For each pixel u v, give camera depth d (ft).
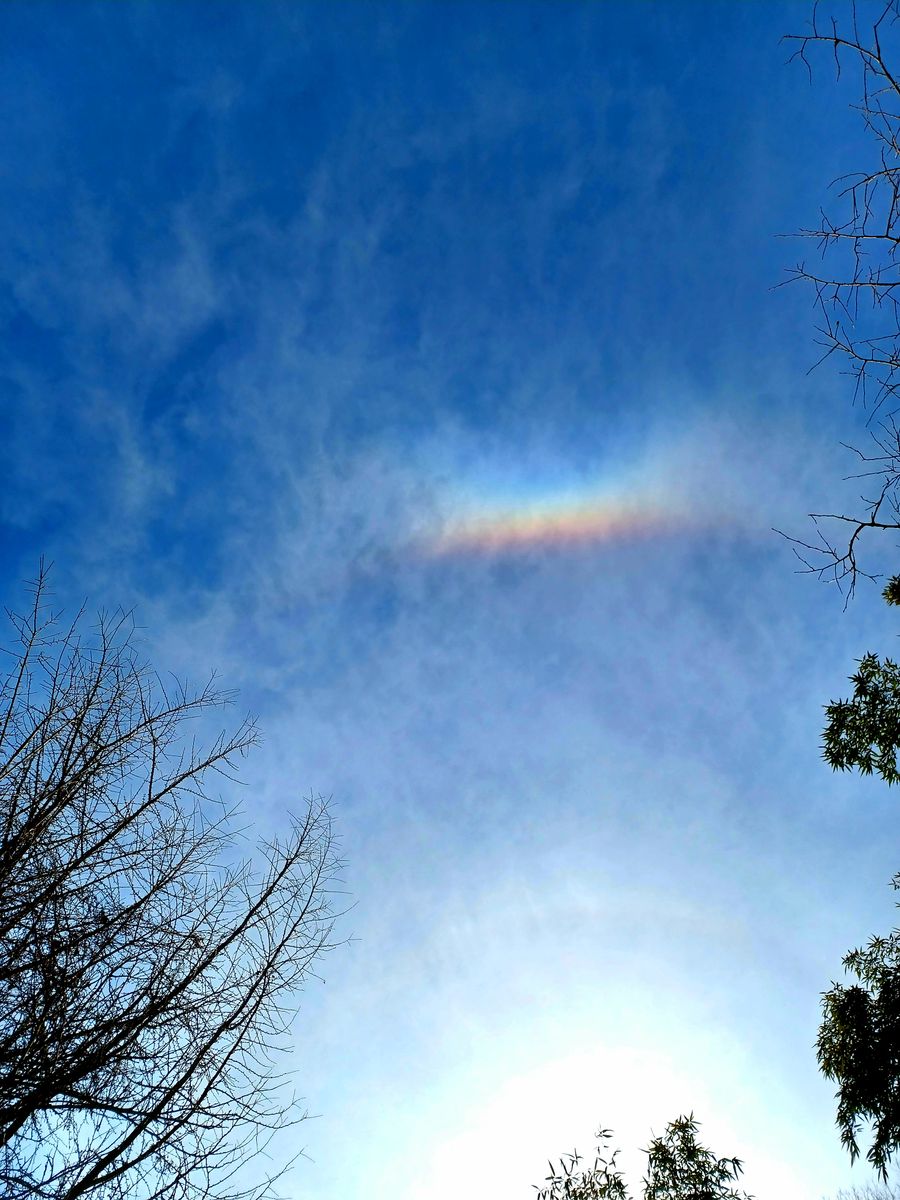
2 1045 17.19
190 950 20.99
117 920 19.97
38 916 18.70
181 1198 18.22
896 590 26.61
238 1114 20.02
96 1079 18.31
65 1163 17.35
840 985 29.14
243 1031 21.08
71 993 18.62
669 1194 31.86
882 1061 26.89
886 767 28.48
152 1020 19.58
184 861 21.91
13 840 18.85
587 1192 30.25
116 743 21.66
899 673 28.02
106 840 20.48
